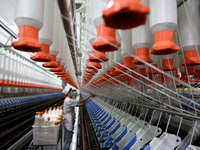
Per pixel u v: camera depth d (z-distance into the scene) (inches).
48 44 56.7
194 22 48.8
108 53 95.4
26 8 37.0
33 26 38.8
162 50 36.5
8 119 142.7
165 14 34.1
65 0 37.4
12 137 142.8
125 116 149.8
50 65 68.6
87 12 77.6
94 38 54.8
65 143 158.1
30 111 215.6
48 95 396.8
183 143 70.3
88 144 155.6
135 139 99.8
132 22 21.8
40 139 105.1
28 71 195.5
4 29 154.1
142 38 47.7
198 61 48.0
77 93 1091.3
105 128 161.9
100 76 141.5
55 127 106.4
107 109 226.2
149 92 122.8
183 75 102.0
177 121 97.0
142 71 91.2
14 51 151.9
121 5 17.7
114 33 36.9
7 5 139.6
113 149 111.2
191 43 48.3
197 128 74.7
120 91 149.3
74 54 101.2
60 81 657.6
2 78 131.5
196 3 50.1
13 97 166.9
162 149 76.2
